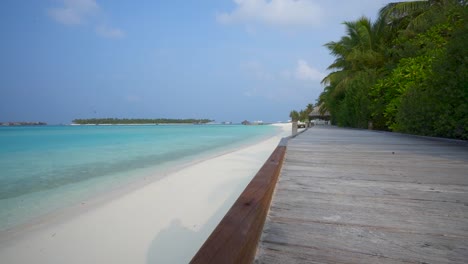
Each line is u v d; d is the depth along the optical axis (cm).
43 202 448
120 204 402
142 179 608
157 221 335
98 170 762
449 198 211
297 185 253
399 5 1700
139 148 1459
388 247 133
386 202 202
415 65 1062
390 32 1964
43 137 2755
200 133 3456
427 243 137
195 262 80
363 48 2084
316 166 354
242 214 119
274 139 1969
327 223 162
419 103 882
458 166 350
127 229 313
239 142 1828
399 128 1126
